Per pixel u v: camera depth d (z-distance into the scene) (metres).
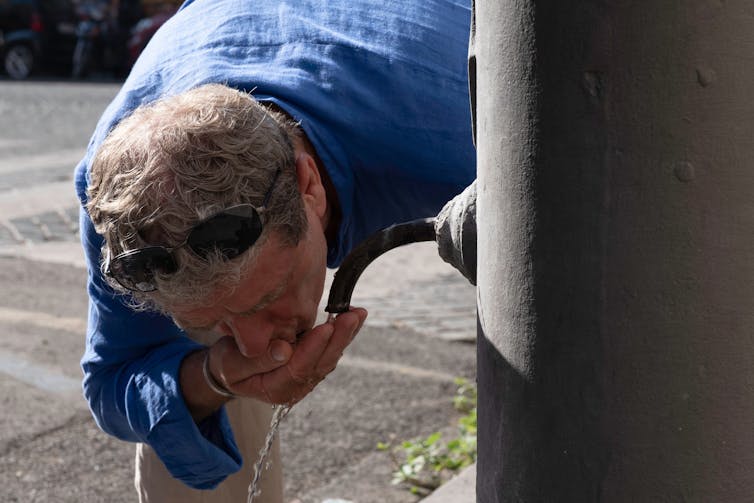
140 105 1.58
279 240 1.31
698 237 1.05
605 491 1.12
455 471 3.38
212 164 1.24
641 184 1.05
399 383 4.20
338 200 1.63
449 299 5.39
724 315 1.07
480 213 1.21
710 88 1.02
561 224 1.09
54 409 3.98
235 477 2.02
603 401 1.11
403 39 1.70
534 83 1.09
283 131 1.38
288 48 1.66
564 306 1.11
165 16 17.08
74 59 17.28
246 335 1.40
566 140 1.07
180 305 1.30
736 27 1.02
